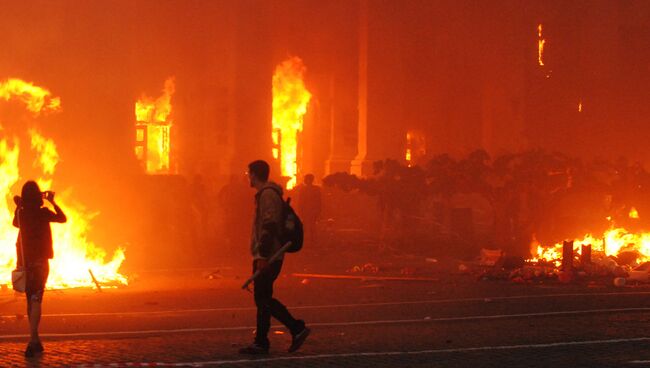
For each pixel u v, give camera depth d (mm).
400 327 22156
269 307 17375
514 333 20750
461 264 40375
